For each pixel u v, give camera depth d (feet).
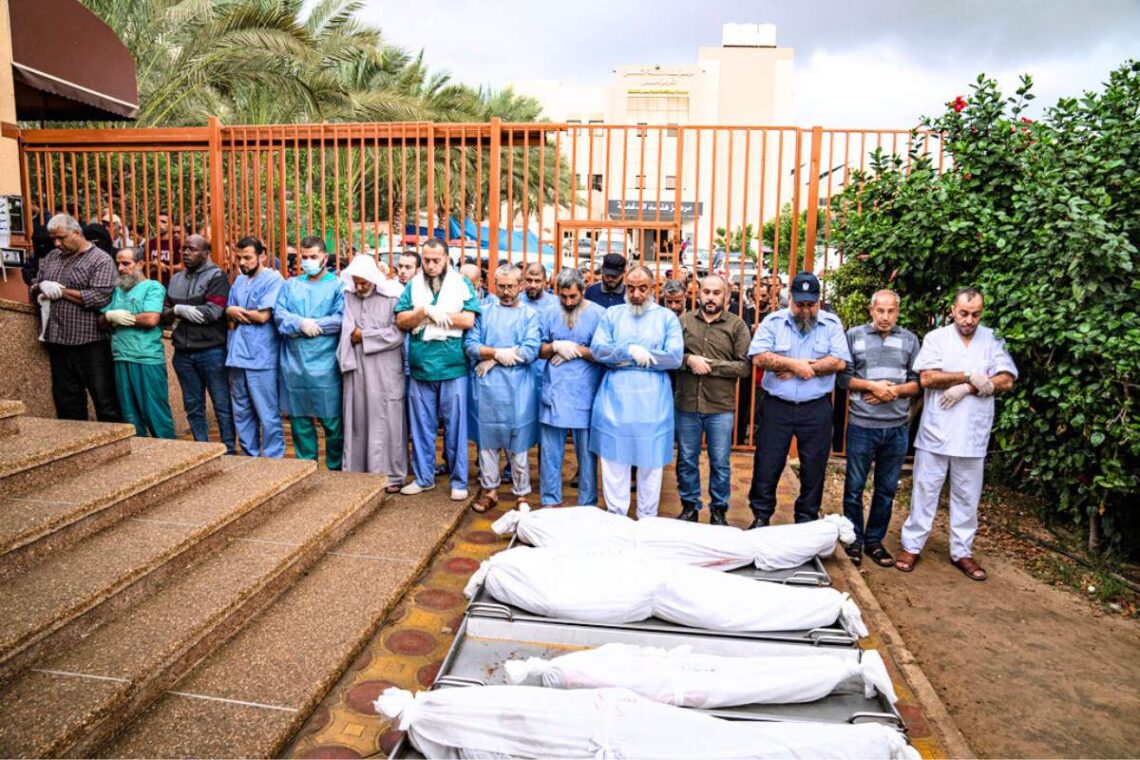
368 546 15.15
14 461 12.01
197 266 19.36
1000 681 12.76
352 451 18.58
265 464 16.49
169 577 11.99
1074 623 14.76
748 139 21.67
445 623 12.85
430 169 21.58
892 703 9.85
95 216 27.61
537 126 21.49
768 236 59.52
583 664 10.04
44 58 23.68
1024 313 17.08
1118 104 17.46
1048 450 17.83
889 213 22.31
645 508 16.63
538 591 12.03
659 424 16.14
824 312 16.47
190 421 20.07
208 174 23.54
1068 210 16.69
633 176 88.12
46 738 8.11
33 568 10.85
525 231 21.63
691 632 11.59
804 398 16.39
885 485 16.67
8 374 18.47
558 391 17.16
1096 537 17.98
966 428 15.84
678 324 16.31
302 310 18.54
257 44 41.22
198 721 9.52
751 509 17.47
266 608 12.50
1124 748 11.15
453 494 18.08
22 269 21.72
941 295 21.56
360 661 11.64
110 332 19.40
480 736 8.97
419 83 58.13
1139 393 15.94
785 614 11.76
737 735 8.83
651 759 8.64
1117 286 16.74
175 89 41.60
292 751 9.60
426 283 17.83
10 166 22.59
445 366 17.60
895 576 16.44
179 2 41.68
